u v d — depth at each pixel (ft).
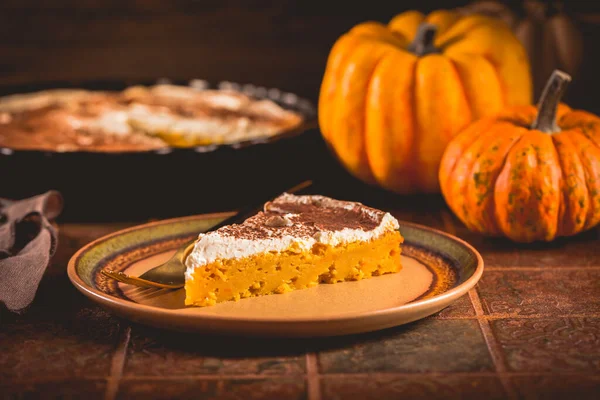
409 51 7.81
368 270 5.73
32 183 7.11
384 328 4.99
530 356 4.86
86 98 9.77
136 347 4.97
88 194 7.13
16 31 12.98
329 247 5.56
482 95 7.50
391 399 4.40
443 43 7.86
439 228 7.26
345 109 7.70
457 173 6.82
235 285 5.33
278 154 7.48
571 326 5.26
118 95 10.05
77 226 7.23
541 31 9.63
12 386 4.51
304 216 5.94
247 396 4.42
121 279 5.39
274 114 9.36
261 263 5.38
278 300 5.34
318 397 4.40
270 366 4.73
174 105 9.41
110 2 12.91
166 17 12.96
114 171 7.02
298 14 12.94
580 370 4.70
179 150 7.06
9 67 12.93
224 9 12.96
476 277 5.32
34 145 7.79
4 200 7.10
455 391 4.47
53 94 9.98
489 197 6.66
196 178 7.20
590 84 9.74
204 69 13.04
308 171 8.26
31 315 5.41
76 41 12.96
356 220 5.87
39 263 5.67
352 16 12.89
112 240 6.12
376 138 7.60
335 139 7.88
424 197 8.08
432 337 5.09
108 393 4.44
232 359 4.82
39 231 6.70
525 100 7.83
